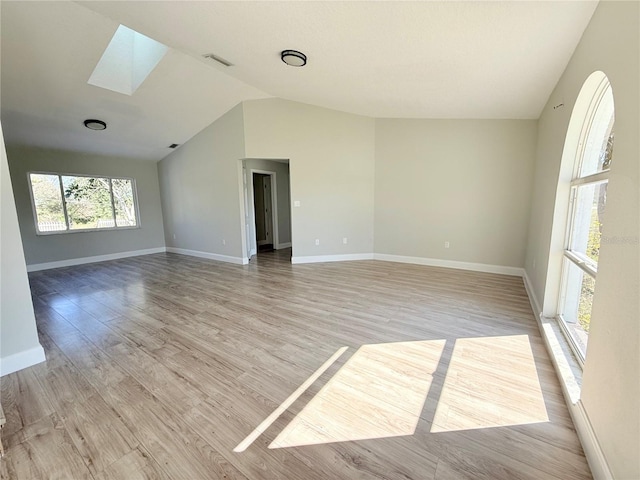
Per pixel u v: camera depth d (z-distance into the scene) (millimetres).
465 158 4531
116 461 1261
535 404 1575
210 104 4801
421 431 1406
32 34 2893
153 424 1471
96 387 1777
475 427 1423
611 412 1085
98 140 5359
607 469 1067
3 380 1856
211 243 5969
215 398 1666
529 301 3188
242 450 1311
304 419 1495
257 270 4898
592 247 1938
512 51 2348
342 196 5289
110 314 2986
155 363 2041
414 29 2262
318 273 4578
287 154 5035
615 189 1152
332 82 3639
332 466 1227
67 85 3773
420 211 4977
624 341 1023
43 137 4895
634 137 1023
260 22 2461
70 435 1405
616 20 1273
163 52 3535
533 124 4023
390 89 3631
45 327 2680
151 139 5660
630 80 1085
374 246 5508
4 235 1909
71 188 5707
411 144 4918
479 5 1880
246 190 6109
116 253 6332
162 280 4348
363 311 2951
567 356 1887
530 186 4125
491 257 4504
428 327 2551
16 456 1292
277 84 4031
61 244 5547
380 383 1782
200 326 2662
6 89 3625
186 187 6242
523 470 1191
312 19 2316
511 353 2098
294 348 2227
